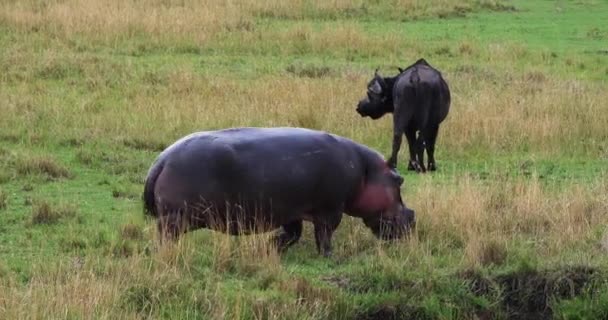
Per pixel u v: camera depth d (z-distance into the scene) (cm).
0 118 4625
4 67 5800
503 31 8062
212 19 7400
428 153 4184
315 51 6881
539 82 5925
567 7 9412
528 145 4497
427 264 2934
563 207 3369
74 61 5984
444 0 9038
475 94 5422
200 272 2808
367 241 3128
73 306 2464
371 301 2752
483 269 2927
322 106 4956
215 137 2931
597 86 5872
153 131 4512
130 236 3080
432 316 2762
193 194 2878
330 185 2970
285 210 2947
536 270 2927
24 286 2659
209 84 5544
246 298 2659
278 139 2955
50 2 7675
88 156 4088
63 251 2972
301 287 2744
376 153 3106
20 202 3481
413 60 6725
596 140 4609
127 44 6725
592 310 2814
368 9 8550
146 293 2625
